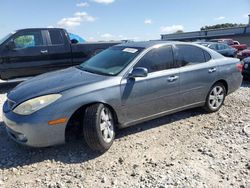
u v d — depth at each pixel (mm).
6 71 8742
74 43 9594
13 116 3918
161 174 3596
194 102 5516
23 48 8828
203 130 5066
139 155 4133
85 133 4004
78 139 4570
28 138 3852
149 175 3580
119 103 4348
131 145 4453
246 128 5082
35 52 8969
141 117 4723
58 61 9336
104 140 4109
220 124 5348
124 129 5086
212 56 5828
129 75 4492
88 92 4055
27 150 4312
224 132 4941
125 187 3350
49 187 3389
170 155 4117
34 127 3789
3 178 3592
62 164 3910
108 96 4203
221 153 4152
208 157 4039
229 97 7344
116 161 3963
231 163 3857
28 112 3846
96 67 4930
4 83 10250
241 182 3420
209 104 5824
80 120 4238
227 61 6035
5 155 4180
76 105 3961
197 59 5547
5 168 3828
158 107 4902
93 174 3648
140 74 4402
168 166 3797
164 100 4949
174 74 5031
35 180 3543
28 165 3898
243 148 4309
